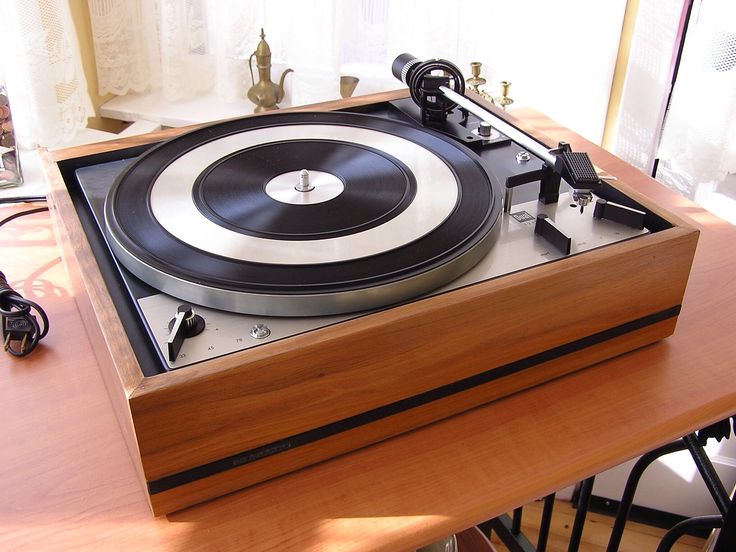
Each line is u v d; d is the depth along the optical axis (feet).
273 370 2.10
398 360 2.30
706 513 5.68
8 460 2.38
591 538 5.68
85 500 2.26
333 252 2.38
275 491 2.28
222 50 5.34
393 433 2.46
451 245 2.43
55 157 3.10
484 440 2.47
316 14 4.98
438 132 3.21
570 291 2.53
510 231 2.70
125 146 3.20
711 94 4.82
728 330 2.93
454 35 5.25
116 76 5.48
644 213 2.72
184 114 5.56
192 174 2.81
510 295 2.41
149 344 2.21
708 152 4.98
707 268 3.23
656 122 5.33
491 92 5.61
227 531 2.16
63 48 4.68
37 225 3.58
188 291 2.27
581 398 2.64
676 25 4.97
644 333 2.81
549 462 2.40
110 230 2.47
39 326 2.89
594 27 5.10
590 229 2.72
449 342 2.37
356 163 2.91
